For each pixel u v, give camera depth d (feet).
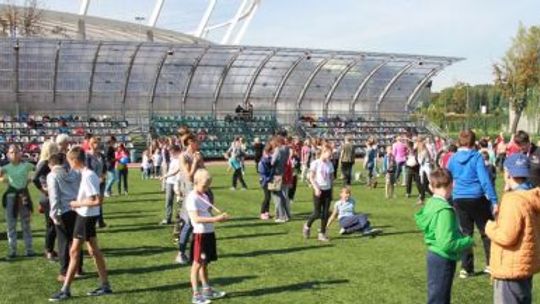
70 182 32.50
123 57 160.97
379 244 42.93
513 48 242.78
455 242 22.44
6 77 160.25
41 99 166.09
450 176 23.08
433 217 22.65
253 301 29.01
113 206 64.95
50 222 37.27
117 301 29.12
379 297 29.55
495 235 20.34
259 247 42.09
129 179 101.60
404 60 175.63
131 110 174.29
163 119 167.84
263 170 54.80
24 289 31.48
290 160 54.49
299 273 34.47
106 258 38.75
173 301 29.07
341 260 37.86
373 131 180.86
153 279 33.35
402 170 87.76
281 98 188.65
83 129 154.81
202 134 157.99
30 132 149.28
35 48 151.84
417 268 35.58
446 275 22.74
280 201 53.62
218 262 37.47
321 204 44.39
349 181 84.28
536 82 240.12
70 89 167.02
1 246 42.86
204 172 28.60
